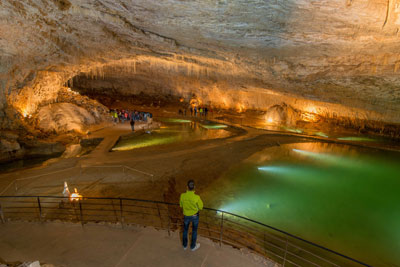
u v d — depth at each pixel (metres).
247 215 8.87
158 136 20.92
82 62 18.06
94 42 13.98
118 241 5.04
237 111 34.28
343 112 24.34
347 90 17.27
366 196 10.62
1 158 13.35
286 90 21.81
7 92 15.12
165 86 37.12
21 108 16.88
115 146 17.11
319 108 26.42
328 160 15.12
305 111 27.98
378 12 7.19
